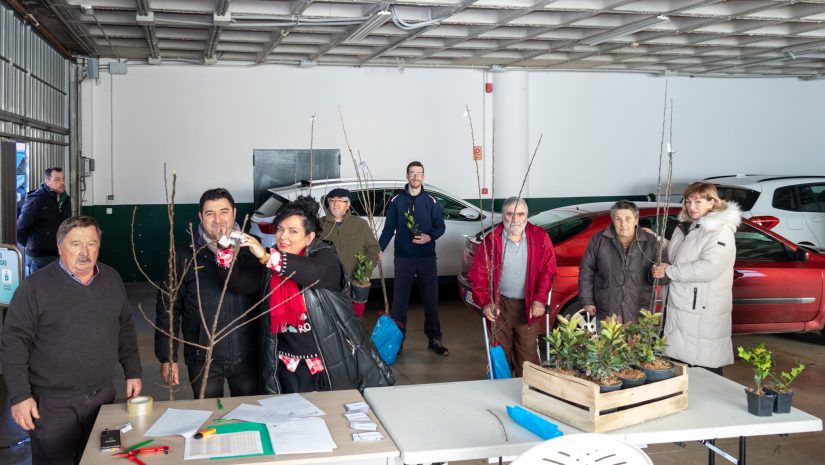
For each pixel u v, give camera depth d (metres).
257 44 10.14
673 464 4.46
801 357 7.04
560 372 2.96
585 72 12.62
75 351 3.14
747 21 9.50
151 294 10.12
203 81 10.98
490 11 8.81
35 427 3.18
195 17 8.50
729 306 4.72
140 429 2.72
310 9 8.27
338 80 11.48
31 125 8.38
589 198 12.79
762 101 13.59
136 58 10.73
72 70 10.41
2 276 4.61
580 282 5.01
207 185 11.10
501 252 4.87
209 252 3.57
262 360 3.42
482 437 2.70
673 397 3.00
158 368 6.46
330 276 3.43
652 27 9.56
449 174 12.05
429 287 7.10
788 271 7.00
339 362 3.46
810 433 5.00
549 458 2.10
